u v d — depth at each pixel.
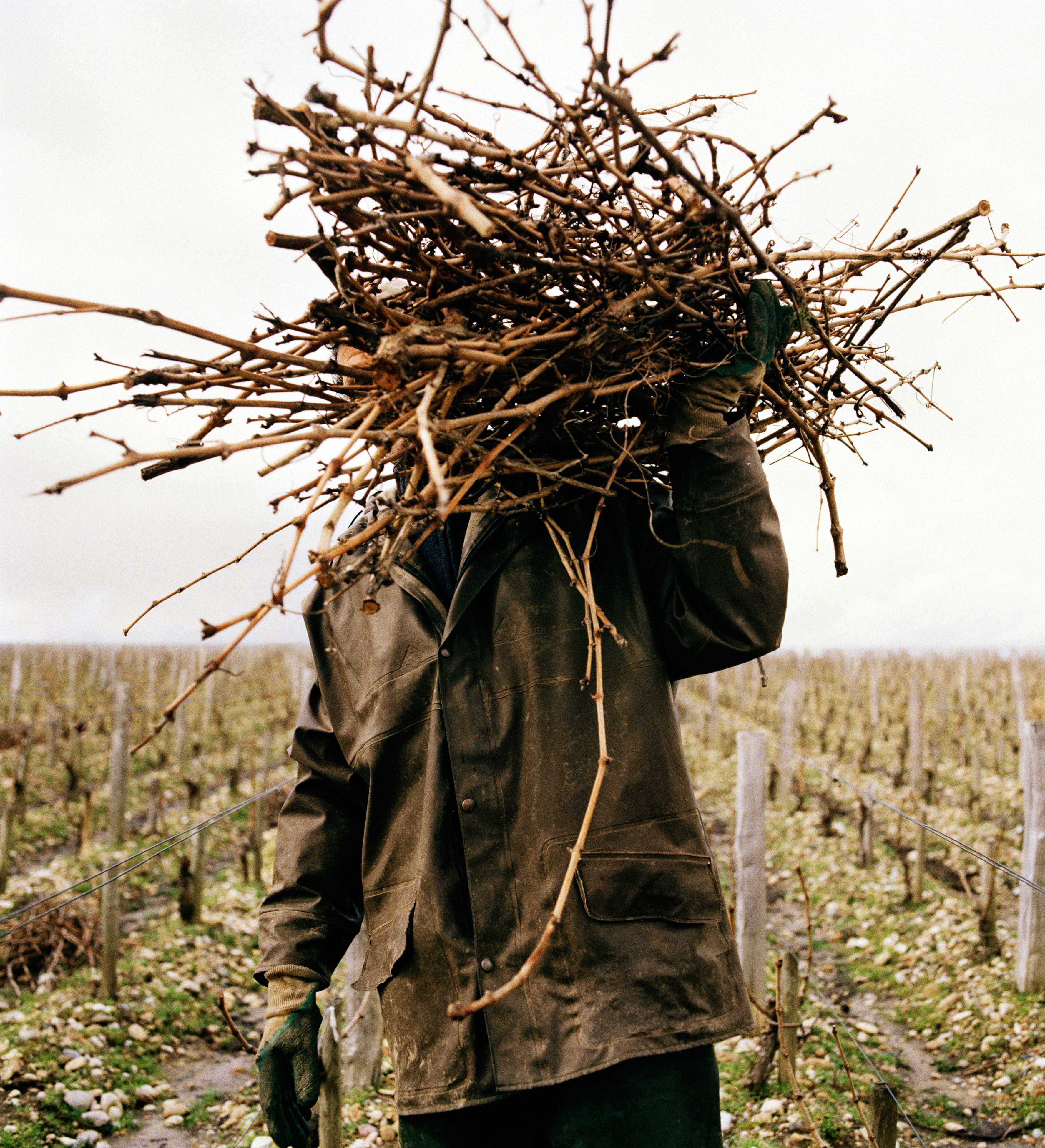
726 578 1.74
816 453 2.09
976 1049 5.33
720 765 15.05
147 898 8.77
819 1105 4.62
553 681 1.83
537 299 1.71
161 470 1.60
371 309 1.67
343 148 1.60
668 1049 1.63
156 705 19.55
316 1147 2.17
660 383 1.74
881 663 27.70
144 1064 5.48
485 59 1.54
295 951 2.10
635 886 1.72
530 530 1.90
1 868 8.52
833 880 8.85
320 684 2.13
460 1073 1.74
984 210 1.86
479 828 1.80
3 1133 4.45
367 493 1.86
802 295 1.81
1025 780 5.95
